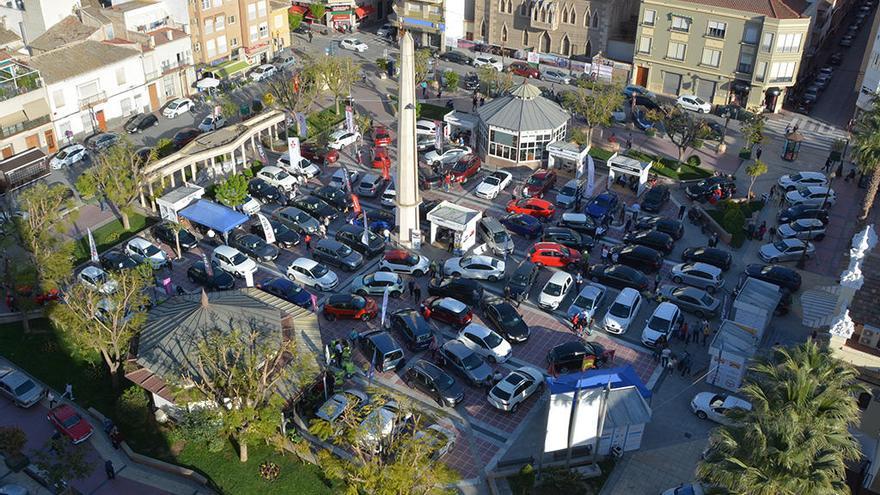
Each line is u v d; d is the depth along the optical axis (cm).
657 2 9681
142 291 5819
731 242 6719
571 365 5150
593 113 8269
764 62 9231
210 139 7644
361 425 4050
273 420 4328
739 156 8419
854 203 7462
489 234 6612
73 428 4644
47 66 8356
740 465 3341
